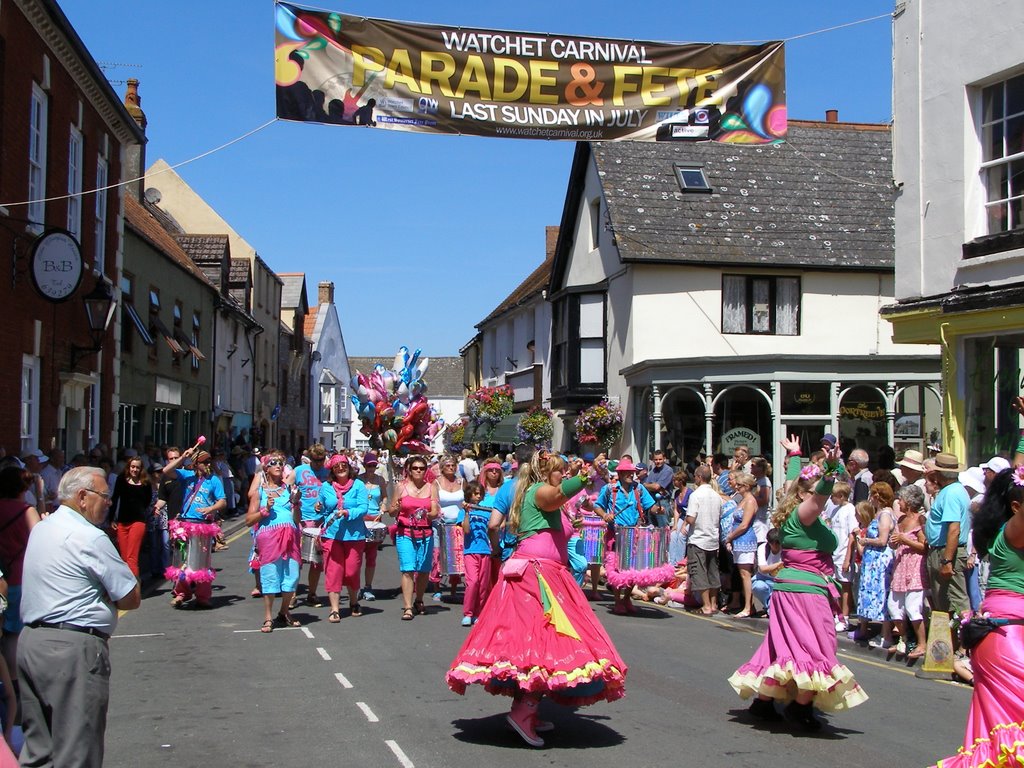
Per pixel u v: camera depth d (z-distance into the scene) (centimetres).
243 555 1967
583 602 720
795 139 2725
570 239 2914
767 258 2384
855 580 1173
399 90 1125
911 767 646
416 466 1249
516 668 676
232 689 859
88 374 1903
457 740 701
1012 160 1231
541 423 2822
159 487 1652
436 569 1430
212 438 3338
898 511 1107
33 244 1494
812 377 2100
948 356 1270
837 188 2600
